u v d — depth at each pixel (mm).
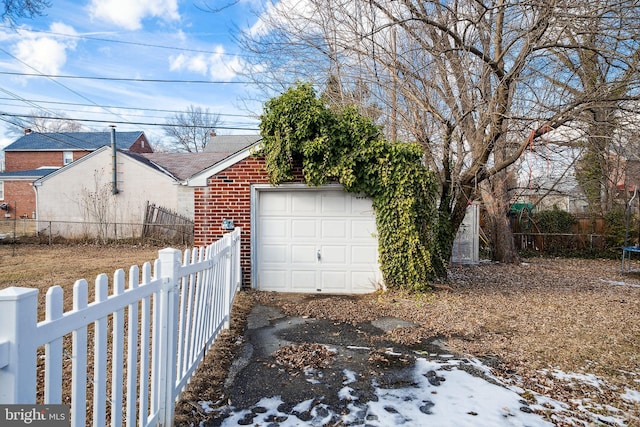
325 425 2758
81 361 1561
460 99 7312
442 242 7984
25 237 16297
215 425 2707
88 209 17766
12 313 1182
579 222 14820
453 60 7043
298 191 7594
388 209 7137
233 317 5559
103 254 13234
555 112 6582
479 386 3430
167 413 2502
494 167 7578
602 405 3139
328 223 7566
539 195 15000
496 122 6824
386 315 5805
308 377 3557
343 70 7914
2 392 1169
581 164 13344
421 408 3025
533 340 4730
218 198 7609
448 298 6895
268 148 7188
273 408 2977
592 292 7773
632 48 6223
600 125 6410
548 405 3111
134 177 17859
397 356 4141
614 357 4203
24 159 25797
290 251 7625
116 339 1879
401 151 7043
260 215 7660
